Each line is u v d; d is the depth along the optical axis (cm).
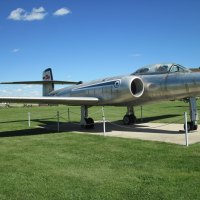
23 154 913
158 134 1275
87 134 1351
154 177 630
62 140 1187
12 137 1332
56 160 815
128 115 1738
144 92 1412
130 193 540
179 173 652
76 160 808
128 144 1038
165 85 1319
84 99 1473
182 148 929
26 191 567
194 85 1208
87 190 562
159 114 2436
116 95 1427
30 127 1788
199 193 528
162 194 529
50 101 1462
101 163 767
